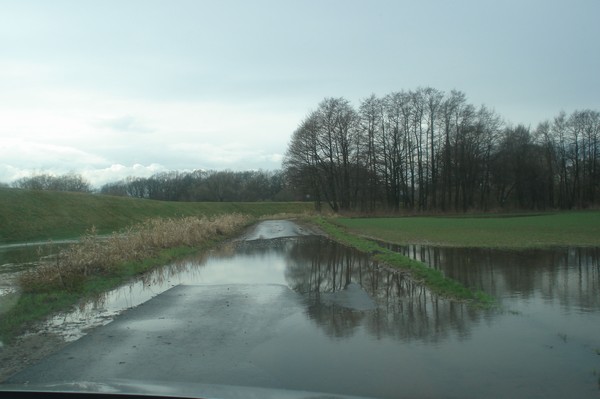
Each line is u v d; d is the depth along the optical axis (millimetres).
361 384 4992
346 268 15180
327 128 65062
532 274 12773
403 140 67875
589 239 23344
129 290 11445
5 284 12375
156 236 19172
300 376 5254
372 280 12500
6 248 26531
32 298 9930
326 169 66062
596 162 71500
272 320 8141
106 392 4172
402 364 5645
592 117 71375
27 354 6336
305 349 6352
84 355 6203
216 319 8273
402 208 69000
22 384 4676
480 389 4844
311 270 14820
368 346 6441
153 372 5445
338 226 40156
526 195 73625
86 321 8281
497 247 20344
